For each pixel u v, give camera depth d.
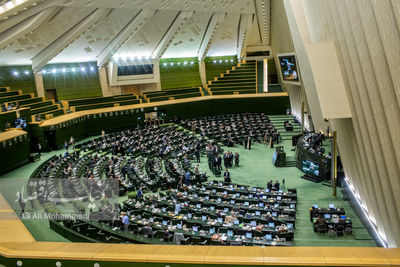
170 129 38.28
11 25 25.95
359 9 10.09
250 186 24.61
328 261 5.17
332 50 15.67
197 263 5.47
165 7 34.28
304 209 20.62
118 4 30.50
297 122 41.28
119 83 43.84
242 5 39.62
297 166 28.33
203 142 34.59
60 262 5.99
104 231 15.72
